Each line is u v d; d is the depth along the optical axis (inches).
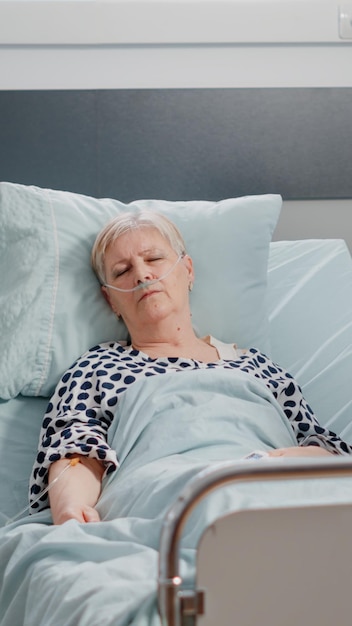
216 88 120.4
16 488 80.4
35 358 87.2
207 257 95.6
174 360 84.3
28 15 117.3
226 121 120.6
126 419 76.5
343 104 122.0
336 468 41.9
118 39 118.6
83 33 118.1
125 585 52.5
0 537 67.9
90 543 59.4
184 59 120.3
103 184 119.7
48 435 78.7
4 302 89.0
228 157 121.3
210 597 42.3
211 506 57.1
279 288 104.5
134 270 87.0
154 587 51.7
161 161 120.3
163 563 41.4
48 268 90.5
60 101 118.0
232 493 58.0
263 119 121.2
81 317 89.5
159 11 118.8
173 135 120.2
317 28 120.6
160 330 86.9
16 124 117.8
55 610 54.7
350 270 107.2
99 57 119.1
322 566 43.1
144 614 49.8
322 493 59.1
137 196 120.4
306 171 122.3
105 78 119.4
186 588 52.1
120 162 119.7
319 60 121.6
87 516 69.1
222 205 100.2
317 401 93.0
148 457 72.6
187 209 99.3
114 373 82.1
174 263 88.6
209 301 93.8
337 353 98.0
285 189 122.3
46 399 88.5
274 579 42.8
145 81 120.0
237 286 95.3
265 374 87.2
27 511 77.9
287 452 73.5
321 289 104.5
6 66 117.9
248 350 90.7
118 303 88.6
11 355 86.6
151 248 87.9
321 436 82.4
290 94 121.2
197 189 121.3
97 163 119.3
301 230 124.0
